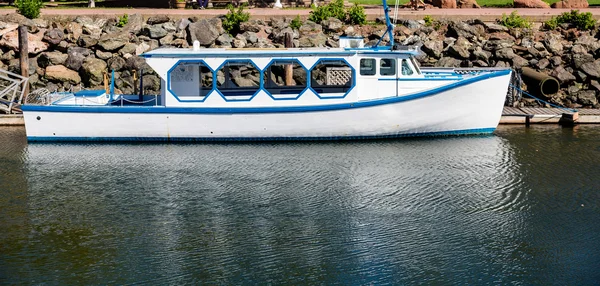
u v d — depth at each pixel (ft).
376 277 65.87
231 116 102.27
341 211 79.36
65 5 170.91
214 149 100.83
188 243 72.08
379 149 100.22
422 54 120.26
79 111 102.94
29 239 72.95
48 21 136.15
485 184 87.20
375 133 103.24
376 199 82.69
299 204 81.41
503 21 141.08
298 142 103.30
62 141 104.47
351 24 143.54
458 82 101.91
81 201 82.58
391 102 101.76
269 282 64.95
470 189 85.81
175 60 102.06
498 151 99.30
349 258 68.95
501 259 68.90
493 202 81.87
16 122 114.93
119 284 64.54
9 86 116.67
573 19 142.41
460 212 79.25
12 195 84.28
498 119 105.19
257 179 88.84
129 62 126.00
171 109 102.27
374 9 158.51
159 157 97.50
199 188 86.17
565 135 107.65
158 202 82.12
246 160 95.96
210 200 82.64
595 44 132.67
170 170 92.32
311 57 101.71
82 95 107.76
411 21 142.20
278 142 103.35
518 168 92.79
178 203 81.87
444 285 64.49
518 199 82.74
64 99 107.34
